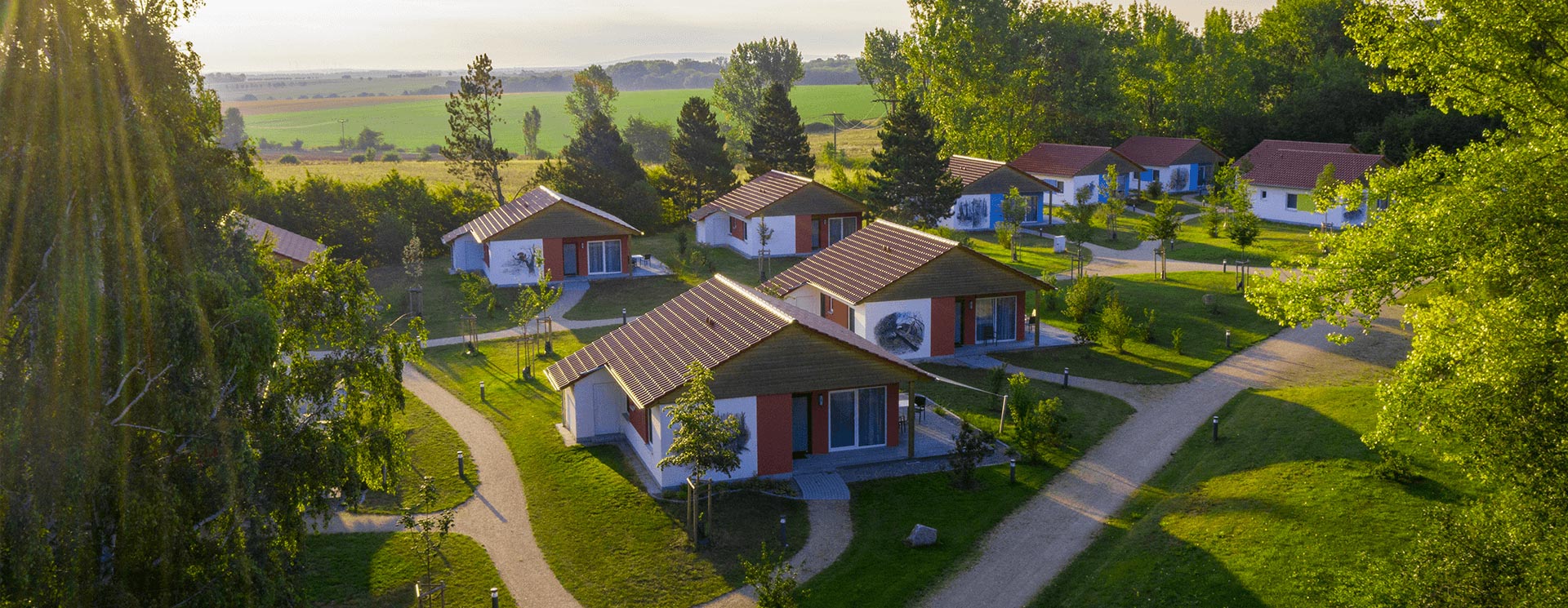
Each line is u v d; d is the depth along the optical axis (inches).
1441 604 620.4
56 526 595.5
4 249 610.5
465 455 1226.6
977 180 2832.2
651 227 3026.6
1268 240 2546.8
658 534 1007.6
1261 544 885.2
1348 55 3946.9
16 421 576.1
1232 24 4621.1
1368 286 829.8
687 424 976.3
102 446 606.2
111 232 636.1
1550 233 708.0
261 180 840.3
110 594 608.4
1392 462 978.7
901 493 1104.8
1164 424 1295.5
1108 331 1644.9
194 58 734.5
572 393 1270.9
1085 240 2458.2
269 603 665.6
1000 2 3720.5
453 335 1835.6
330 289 861.8
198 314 648.4
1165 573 863.7
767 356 1137.4
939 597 879.1
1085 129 3882.9
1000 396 1417.3
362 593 890.7
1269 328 1715.1
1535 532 618.5
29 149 611.5
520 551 979.3
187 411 642.2
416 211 2687.0
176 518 617.6
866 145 5807.1
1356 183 944.3
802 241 2581.2
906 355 1622.8
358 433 858.1
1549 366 671.1
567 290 2218.3
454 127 3041.3
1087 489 1099.3
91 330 613.3
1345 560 834.2
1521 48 812.0
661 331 1298.0
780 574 815.1
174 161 687.7
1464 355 712.4
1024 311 1724.9
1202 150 3415.4
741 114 5777.6
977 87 3722.9
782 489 1117.7
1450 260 784.3
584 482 1136.8
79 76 634.2
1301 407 1270.9
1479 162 824.9
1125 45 4375.0
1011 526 1014.4
